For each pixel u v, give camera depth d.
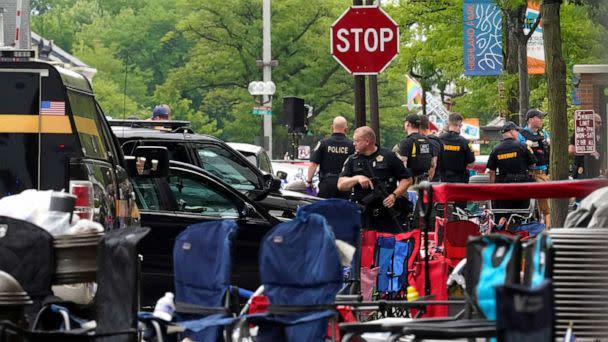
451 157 50.97
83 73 31.97
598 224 23.12
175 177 38.28
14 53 28.47
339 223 25.48
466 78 90.38
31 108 28.44
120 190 30.53
